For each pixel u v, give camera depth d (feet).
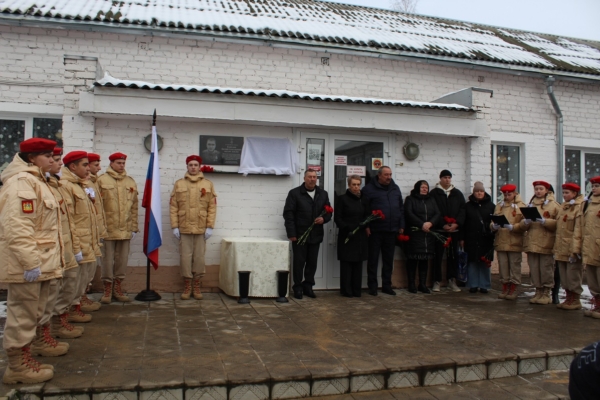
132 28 27.04
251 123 25.03
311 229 24.61
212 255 25.29
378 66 31.76
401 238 26.20
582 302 24.91
